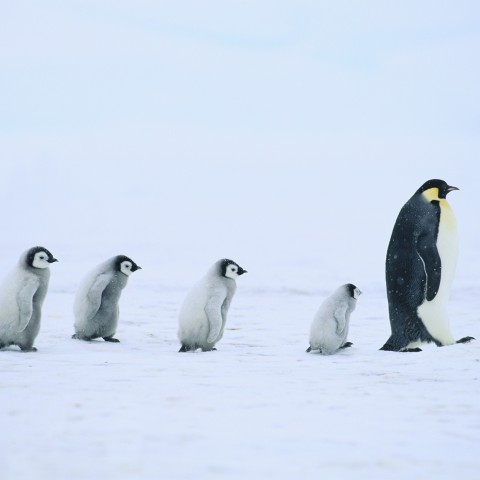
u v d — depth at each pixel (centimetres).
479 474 1384
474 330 4112
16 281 3086
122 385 2286
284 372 2611
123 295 6281
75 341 3497
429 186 3372
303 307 5609
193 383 2344
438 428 1733
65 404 1973
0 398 2056
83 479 1323
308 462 1446
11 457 1461
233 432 1675
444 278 3325
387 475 1372
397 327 3362
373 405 1992
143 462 1430
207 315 3253
